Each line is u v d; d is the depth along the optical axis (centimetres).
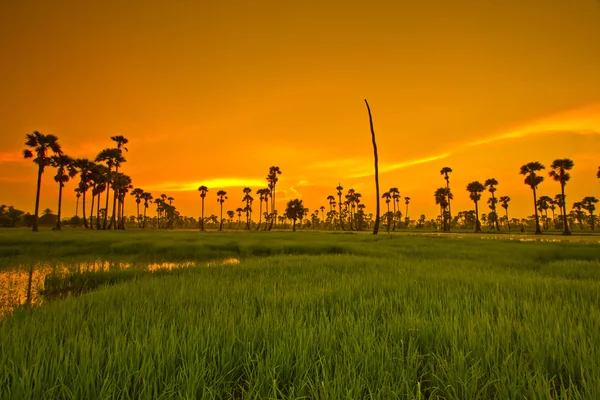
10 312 667
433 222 17388
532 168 7319
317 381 292
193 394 277
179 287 851
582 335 405
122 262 1742
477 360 337
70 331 458
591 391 271
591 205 11119
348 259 1512
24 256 1911
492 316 496
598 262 1357
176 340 389
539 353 357
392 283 845
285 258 1587
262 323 473
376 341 405
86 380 292
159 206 14962
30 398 275
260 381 312
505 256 1630
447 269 1161
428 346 395
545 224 12256
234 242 2562
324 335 416
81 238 2830
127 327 478
